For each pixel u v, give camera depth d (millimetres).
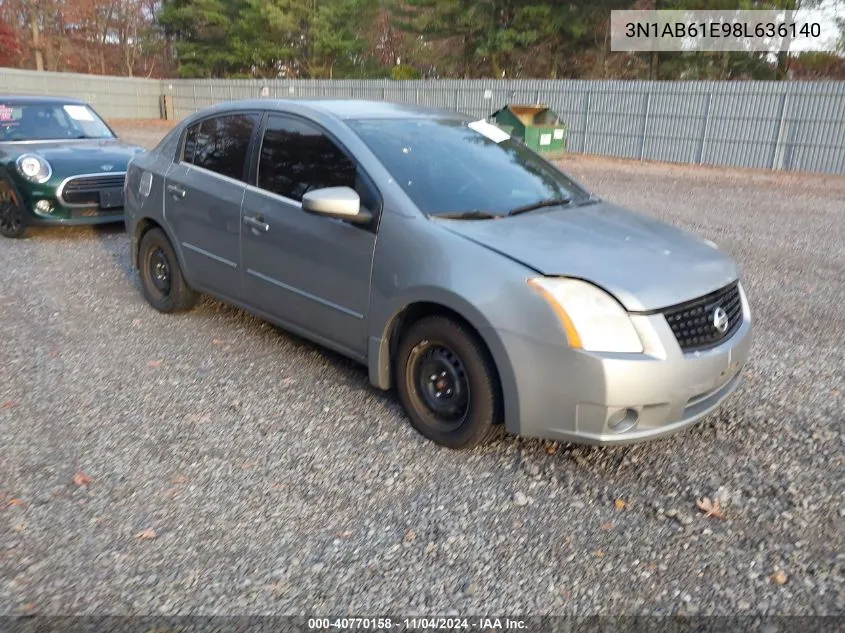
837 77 28547
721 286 3564
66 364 4750
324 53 37375
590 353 3176
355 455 3686
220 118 5129
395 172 3986
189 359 4883
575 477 3514
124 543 2953
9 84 30219
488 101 24453
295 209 4336
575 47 30625
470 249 3523
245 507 3225
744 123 19188
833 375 4812
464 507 3262
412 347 3809
